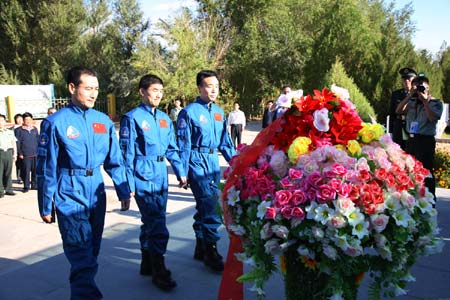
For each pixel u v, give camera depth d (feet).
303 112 6.98
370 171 6.44
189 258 13.93
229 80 89.04
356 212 5.98
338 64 56.24
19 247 17.51
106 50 100.17
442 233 15.16
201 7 88.58
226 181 7.38
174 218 18.67
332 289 6.47
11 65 94.73
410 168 6.77
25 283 12.39
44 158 9.93
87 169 10.31
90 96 10.37
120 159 11.27
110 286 11.95
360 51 67.77
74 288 9.65
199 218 13.56
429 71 59.98
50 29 91.56
